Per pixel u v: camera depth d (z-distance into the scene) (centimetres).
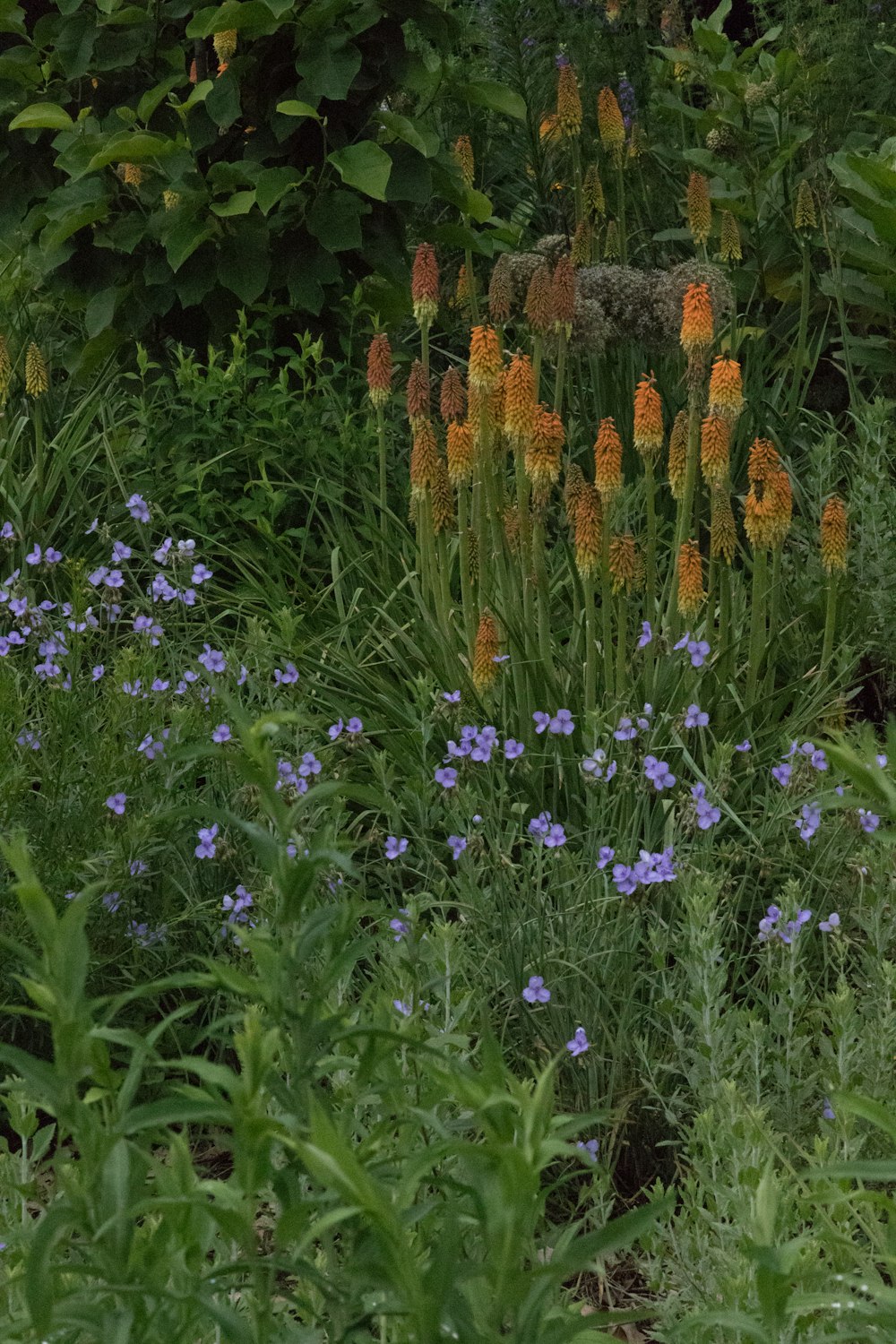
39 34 575
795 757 338
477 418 418
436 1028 251
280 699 390
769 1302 140
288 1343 147
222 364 565
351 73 526
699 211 599
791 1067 271
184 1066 133
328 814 337
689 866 315
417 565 465
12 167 590
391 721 406
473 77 724
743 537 529
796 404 577
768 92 638
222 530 509
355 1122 194
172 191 533
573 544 422
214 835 335
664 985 288
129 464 530
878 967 287
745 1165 225
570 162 730
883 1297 134
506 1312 129
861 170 555
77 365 570
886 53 717
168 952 325
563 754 381
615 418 568
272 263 555
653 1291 243
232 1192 139
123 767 337
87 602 427
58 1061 131
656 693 399
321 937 153
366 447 526
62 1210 129
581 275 550
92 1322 133
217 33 530
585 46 761
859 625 473
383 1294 165
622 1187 295
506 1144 129
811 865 344
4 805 318
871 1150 257
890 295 595
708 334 409
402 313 595
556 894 329
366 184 519
